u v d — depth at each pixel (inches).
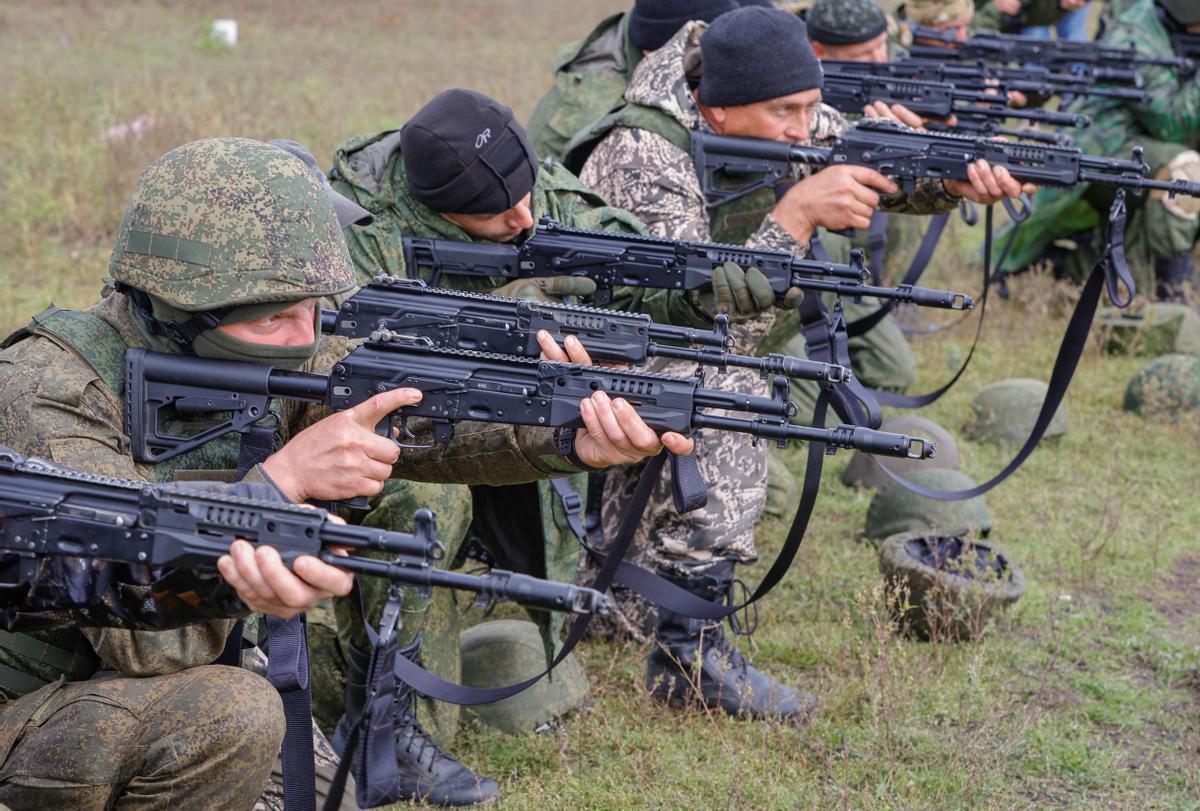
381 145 157.2
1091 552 213.8
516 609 188.5
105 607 98.6
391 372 117.5
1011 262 331.9
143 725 109.2
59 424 107.2
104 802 109.7
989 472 245.3
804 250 170.9
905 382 270.1
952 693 169.0
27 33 623.8
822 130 192.5
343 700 159.5
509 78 569.6
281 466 111.2
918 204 191.9
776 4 277.1
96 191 344.5
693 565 168.4
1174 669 178.5
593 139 179.8
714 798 146.5
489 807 146.0
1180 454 255.8
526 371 118.0
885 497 212.1
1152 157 309.6
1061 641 184.4
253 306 110.0
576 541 157.9
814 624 189.3
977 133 235.1
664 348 130.4
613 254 155.8
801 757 155.1
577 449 121.3
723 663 167.5
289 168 111.0
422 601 148.1
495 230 154.7
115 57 568.1
